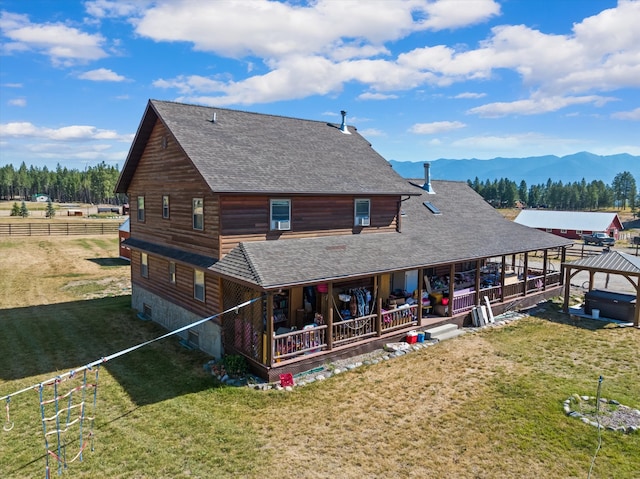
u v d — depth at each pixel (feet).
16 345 51.72
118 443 31.32
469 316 60.18
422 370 44.21
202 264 46.85
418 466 28.86
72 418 34.71
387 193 57.57
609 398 37.96
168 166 56.18
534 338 54.39
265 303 44.09
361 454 30.12
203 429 33.14
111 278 92.48
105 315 65.10
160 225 59.72
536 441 31.60
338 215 54.95
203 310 50.11
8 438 32.09
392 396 38.52
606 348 50.65
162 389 39.91
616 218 178.50
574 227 174.29
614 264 61.21
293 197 50.37
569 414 35.22
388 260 50.93
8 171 514.27
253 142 55.26
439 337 53.88
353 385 40.65
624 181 444.55
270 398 38.06
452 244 61.93
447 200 82.58
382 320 51.24
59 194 520.42
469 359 47.26
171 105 55.11
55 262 108.06
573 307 67.97
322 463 29.12
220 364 44.75
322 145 63.05
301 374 42.91
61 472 28.04
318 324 47.70
